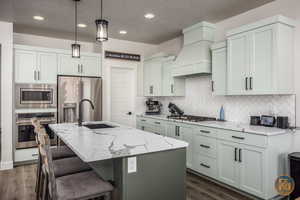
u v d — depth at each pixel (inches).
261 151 95.9
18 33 176.9
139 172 62.9
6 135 146.1
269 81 102.7
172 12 133.0
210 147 123.1
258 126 113.3
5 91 146.1
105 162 68.2
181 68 157.1
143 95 213.9
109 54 193.2
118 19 145.0
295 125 107.4
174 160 69.9
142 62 213.9
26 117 154.9
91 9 128.0
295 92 107.8
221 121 138.9
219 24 148.7
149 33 178.2
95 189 60.3
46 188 65.9
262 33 105.9
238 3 120.0
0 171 141.2
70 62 175.0
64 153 97.9
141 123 197.8
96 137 81.0
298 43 106.4
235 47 119.4
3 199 102.0
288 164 99.5
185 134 142.5
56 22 150.4
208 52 143.3
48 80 165.3
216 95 139.6
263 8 122.2
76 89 168.6
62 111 163.6
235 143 108.2
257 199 100.3
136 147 64.6
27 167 149.6
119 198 62.2
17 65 154.6
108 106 193.6
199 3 119.9
